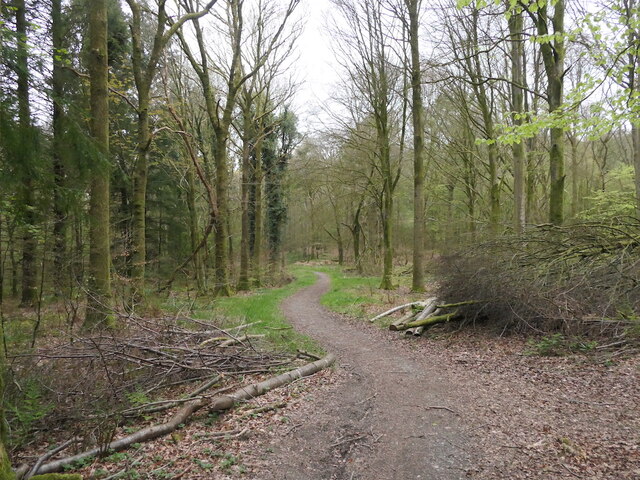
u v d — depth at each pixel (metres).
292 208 41.25
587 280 7.66
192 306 10.95
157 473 3.70
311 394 5.75
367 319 11.98
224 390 5.89
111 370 6.03
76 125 5.07
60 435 4.63
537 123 7.79
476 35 14.61
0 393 3.38
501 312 8.23
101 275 8.32
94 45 8.34
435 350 7.95
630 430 3.96
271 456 4.04
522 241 9.12
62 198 5.29
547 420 4.41
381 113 18.48
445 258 9.95
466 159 19.11
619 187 24.64
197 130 21.00
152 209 21.47
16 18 9.41
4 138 4.10
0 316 3.52
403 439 4.33
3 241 8.03
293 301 17.06
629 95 7.09
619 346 6.30
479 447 4.02
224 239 18.08
